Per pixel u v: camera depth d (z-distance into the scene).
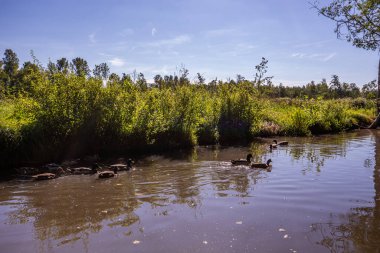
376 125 30.98
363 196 8.28
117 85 15.50
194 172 11.47
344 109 31.78
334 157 14.20
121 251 5.50
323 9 12.04
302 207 7.48
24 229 6.53
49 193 9.05
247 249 5.50
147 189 9.28
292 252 5.40
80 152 14.18
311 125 26.09
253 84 23.12
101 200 8.32
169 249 5.54
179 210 7.41
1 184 10.09
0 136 12.02
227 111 21.70
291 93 72.12
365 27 11.77
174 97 18.53
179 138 17.59
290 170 11.54
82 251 5.53
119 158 14.36
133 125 15.68
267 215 7.02
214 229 6.32
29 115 13.59
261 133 23.38
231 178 10.47
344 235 6.02
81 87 14.37
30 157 12.75
